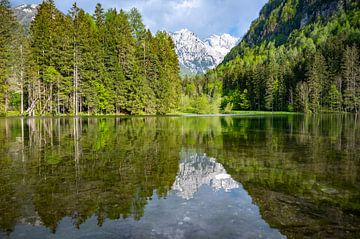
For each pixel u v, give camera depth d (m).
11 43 43.59
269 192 7.48
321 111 88.69
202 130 25.59
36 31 47.00
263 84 105.62
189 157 12.38
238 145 16.16
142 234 5.08
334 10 177.25
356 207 6.39
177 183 8.30
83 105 53.91
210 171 9.78
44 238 4.95
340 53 96.56
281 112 92.25
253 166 10.58
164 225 5.45
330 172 9.57
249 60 163.88
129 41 60.97
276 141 17.86
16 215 5.89
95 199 6.86
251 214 6.01
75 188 7.72
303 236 5.05
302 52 131.12
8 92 45.19
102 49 54.78
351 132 23.95
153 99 59.94
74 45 49.94
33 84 45.19
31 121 34.56
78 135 20.38
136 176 9.07
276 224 5.52
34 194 7.19
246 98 111.19
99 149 14.31
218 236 5.02
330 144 16.47
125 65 57.31
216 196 7.18
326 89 89.56
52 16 50.28
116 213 6.02
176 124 33.22
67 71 48.69
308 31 175.00
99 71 52.47
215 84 132.12
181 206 6.44
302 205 6.53
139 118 46.19
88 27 54.34
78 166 10.41
